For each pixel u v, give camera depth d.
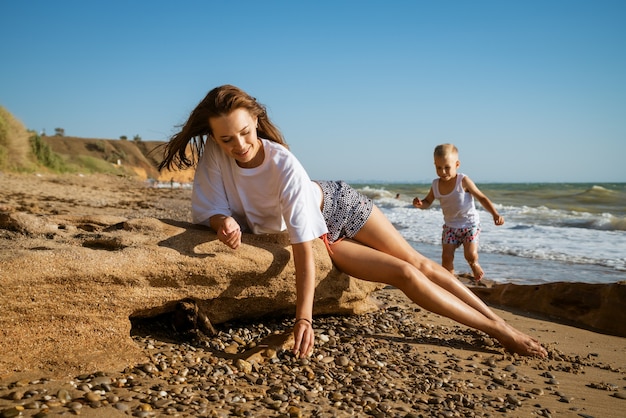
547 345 4.00
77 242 3.21
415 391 2.84
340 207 3.76
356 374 3.00
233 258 3.34
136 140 81.62
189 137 3.44
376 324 4.15
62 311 2.77
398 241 3.94
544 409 2.71
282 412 2.40
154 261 3.08
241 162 3.44
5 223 3.42
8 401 2.27
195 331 3.30
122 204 15.27
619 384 3.20
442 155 6.15
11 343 2.61
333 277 3.91
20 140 27.77
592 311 4.74
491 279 6.68
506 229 12.14
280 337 3.35
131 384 2.58
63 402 2.29
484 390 2.96
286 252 3.61
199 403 2.40
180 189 30.27
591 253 8.69
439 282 3.92
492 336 3.75
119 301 2.96
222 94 3.18
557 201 23.75
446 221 6.35
